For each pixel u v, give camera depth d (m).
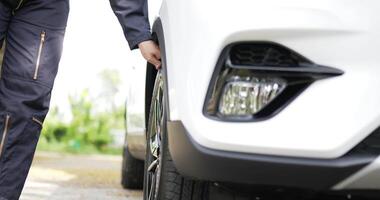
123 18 2.55
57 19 2.64
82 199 4.23
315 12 1.92
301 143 1.89
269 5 1.94
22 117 2.58
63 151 13.27
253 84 1.96
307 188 1.92
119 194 4.62
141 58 3.66
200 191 2.24
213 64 1.96
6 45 2.64
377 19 1.93
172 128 2.07
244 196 2.20
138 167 4.76
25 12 2.61
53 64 2.64
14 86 2.59
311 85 1.94
